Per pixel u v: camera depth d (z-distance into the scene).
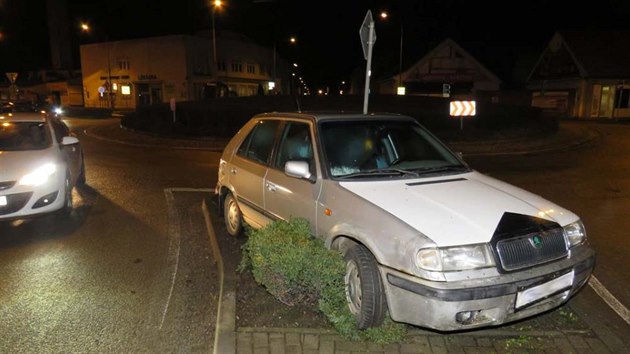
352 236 3.90
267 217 5.23
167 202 8.59
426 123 21.06
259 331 3.89
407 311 3.47
